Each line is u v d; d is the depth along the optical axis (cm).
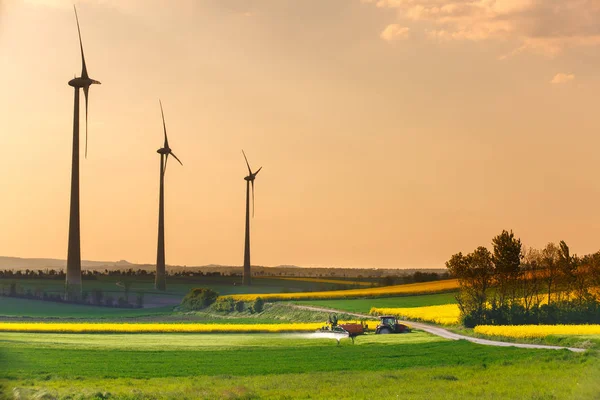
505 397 6006
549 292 17138
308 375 8344
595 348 10606
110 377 8538
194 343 12950
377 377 7781
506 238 17050
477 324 16462
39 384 7762
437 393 6412
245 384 7544
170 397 6550
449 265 17062
